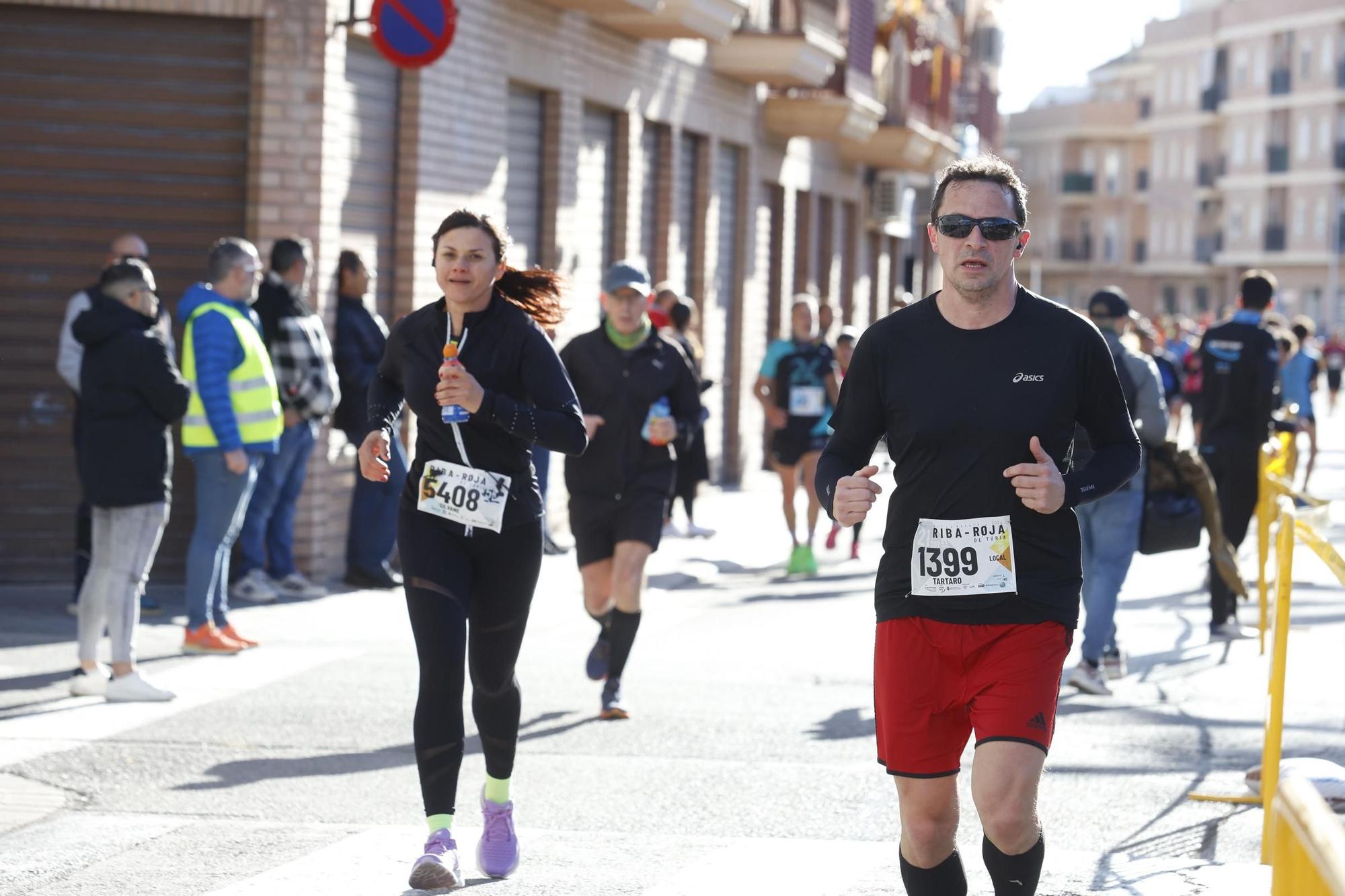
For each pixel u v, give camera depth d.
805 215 41.94
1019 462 7.12
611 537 13.91
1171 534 15.46
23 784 11.17
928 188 54.44
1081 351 7.18
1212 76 150.62
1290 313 142.00
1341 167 137.12
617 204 29.45
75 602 17.42
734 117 35.25
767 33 33.47
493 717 9.33
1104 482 7.16
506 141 24.52
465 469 9.09
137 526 13.72
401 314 21.88
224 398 15.65
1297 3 140.12
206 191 19.94
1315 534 9.95
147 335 13.67
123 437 13.62
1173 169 156.00
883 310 50.91
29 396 19.67
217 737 12.57
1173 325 71.31
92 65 19.75
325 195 20.08
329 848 9.77
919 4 48.91
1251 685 15.65
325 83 19.95
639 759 12.21
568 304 9.85
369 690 14.38
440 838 8.91
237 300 16.12
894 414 7.26
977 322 7.22
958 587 7.09
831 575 23.61
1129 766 12.25
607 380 13.71
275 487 19.06
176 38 19.81
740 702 14.33
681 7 27.53
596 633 17.95
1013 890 6.98
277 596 19.02
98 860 9.52
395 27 19.77
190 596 15.82
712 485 35.47
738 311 36.59
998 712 6.99
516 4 24.52
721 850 9.84
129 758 11.90
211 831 10.12
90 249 19.83
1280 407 25.78
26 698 13.69
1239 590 17.97
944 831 7.29
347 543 20.28
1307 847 3.95
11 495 19.62
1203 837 10.33
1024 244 7.27
